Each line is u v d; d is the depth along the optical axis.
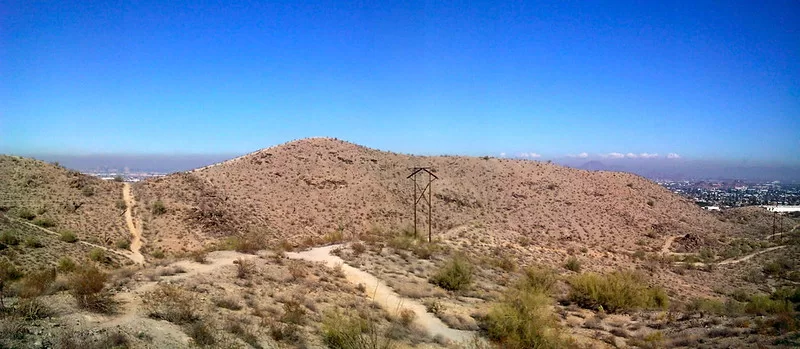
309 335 15.42
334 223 69.62
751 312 24.80
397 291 25.78
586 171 107.62
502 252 52.22
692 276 52.03
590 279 28.91
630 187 101.31
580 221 79.38
